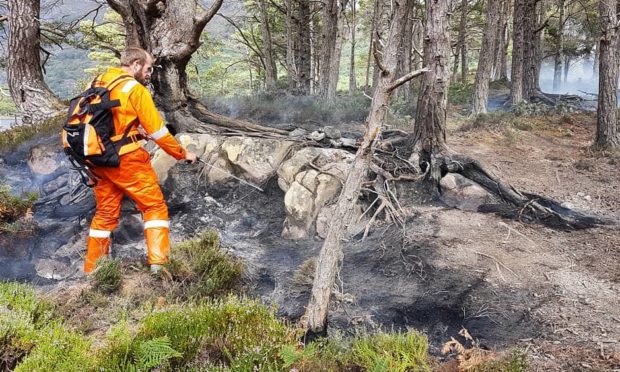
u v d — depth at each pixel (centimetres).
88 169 388
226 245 546
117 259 409
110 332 303
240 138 694
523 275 455
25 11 1088
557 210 633
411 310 402
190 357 288
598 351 328
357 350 311
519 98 1661
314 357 297
